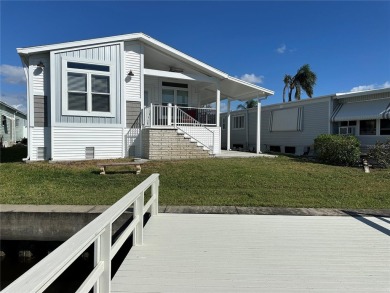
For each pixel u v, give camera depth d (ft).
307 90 100.99
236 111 78.64
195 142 39.22
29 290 4.06
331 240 14.02
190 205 20.45
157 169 30.37
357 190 24.98
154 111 39.93
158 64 45.47
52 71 34.42
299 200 21.76
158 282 9.90
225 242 13.67
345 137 42.52
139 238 13.25
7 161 38.19
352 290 9.48
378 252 12.60
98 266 7.63
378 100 44.04
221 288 9.54
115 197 20.97
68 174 28.04
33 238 17.54
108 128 37.55
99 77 36.70
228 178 27.55
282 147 62.64
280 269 10.93
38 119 35.32
